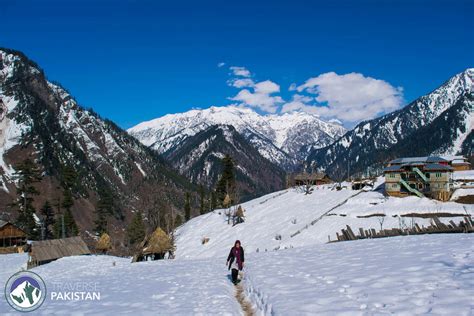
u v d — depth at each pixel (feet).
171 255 230.07
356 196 285.64
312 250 105.19
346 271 61.67
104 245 280.31
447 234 103.30
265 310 48.39
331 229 215.10
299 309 42.52
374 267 61.36
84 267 144.66
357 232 200.44
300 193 339.16
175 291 66.13
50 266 155.33
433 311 35.99
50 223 394.32
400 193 272.31
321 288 51.75
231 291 67.62
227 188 401.08
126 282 83.97
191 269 101.45
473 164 502.79
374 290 46.29
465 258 58.49
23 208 384.68
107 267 137.80
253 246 222.89
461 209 210.59
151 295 63.41
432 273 50.78
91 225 536.01
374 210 230.89
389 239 106.83
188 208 453.99
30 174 394.11
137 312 50.75
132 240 346.33
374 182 334.44
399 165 286.66
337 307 41.29
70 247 209.46
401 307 38.32
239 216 280.92
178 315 48.14
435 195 256.73
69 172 435.94
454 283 44.62
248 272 77.61
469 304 36.60
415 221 199.72
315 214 255.70
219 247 239.30
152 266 123.44
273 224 257.34
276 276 66.64
